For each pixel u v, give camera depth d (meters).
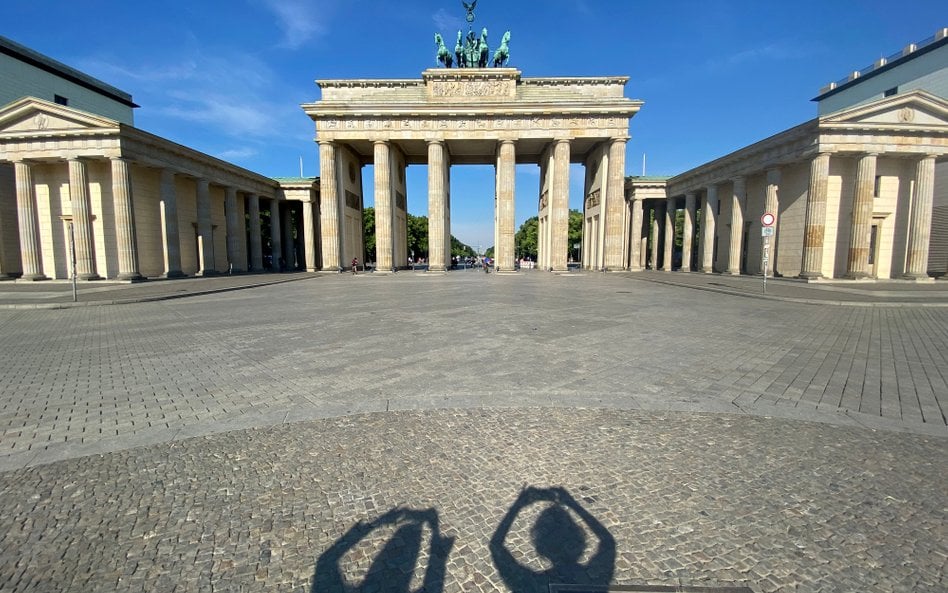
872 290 24.11
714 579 2.92
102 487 4.12
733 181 41.50
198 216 41.12
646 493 3.95
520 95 45.50
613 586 2.86
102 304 18.80
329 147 45.28
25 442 5.16
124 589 2.85
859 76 46.34
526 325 12.80
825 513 3.66
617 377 7.56
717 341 10.55
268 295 22.86
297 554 3.19
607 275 41.94
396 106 43.72
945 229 37.25
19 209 33.47
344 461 4.58
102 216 35.16
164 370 8.23
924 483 4.15
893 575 2.96
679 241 91.12
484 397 6.50
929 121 30.69
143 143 33.88
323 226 45.97
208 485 4.14
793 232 35.25
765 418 5.76
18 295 22.69
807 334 11.52
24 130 32.00
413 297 21.22
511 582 2.91
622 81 45.19
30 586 2.87
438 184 45.69
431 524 3.52
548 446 4.90
